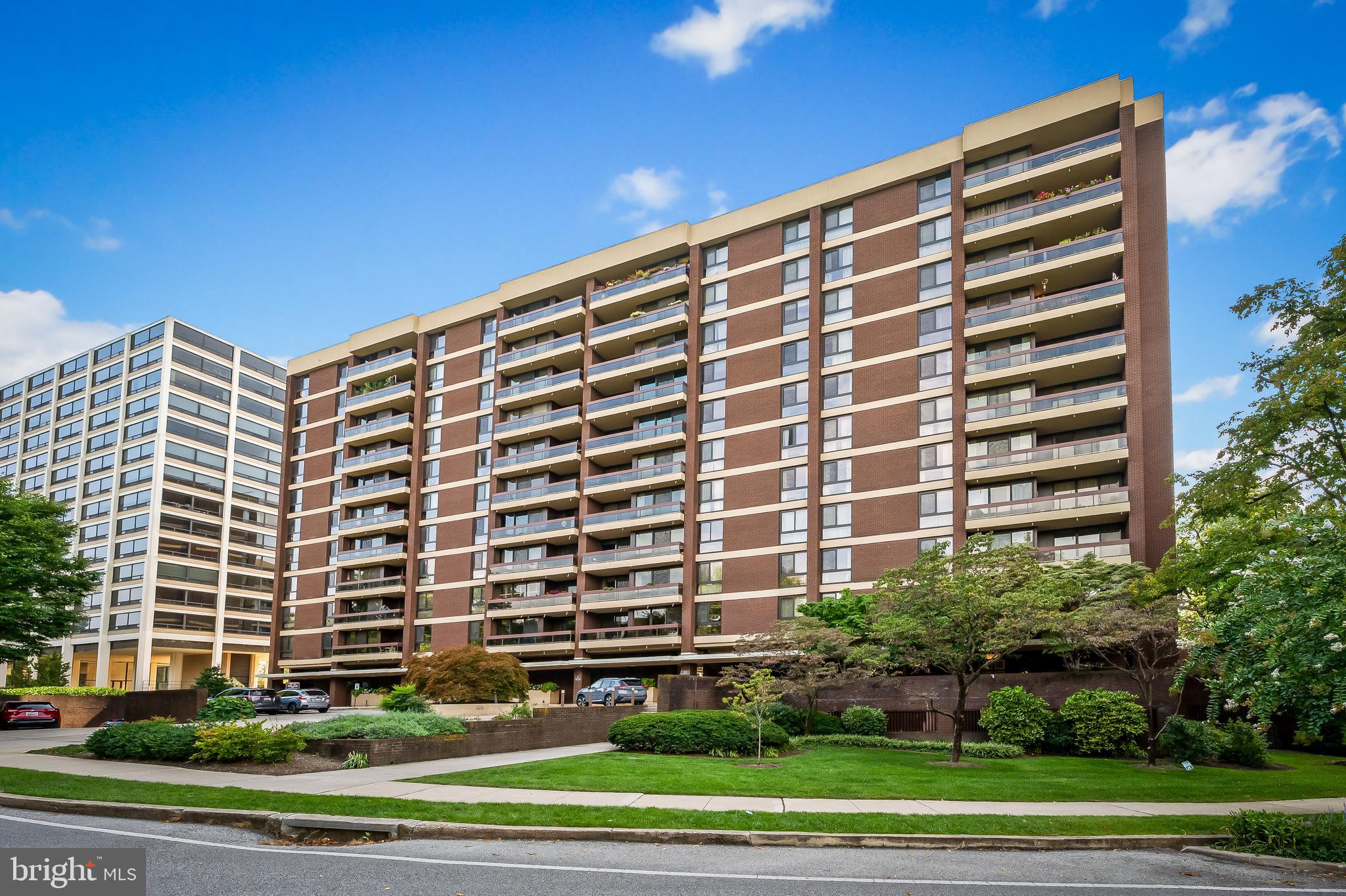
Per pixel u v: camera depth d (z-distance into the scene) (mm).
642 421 56500
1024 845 12578
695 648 49219
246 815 13148
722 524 49844
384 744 20594
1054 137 44438
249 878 9961
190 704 40406
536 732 26547
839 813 14102
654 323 54562
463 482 63531
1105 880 10727
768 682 24891
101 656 88125
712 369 52438
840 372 47688
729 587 48656
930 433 44188
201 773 18344
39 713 36281
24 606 40188
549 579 57594
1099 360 40281
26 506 43125
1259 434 19859
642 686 45875
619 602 52125
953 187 45875
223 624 92875
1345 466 19219
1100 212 41688
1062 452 40000
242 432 98375
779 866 11008
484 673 40562
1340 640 12258
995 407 42156
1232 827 13023
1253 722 28641
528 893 9461
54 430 100750
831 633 32562
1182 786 18984
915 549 43250
